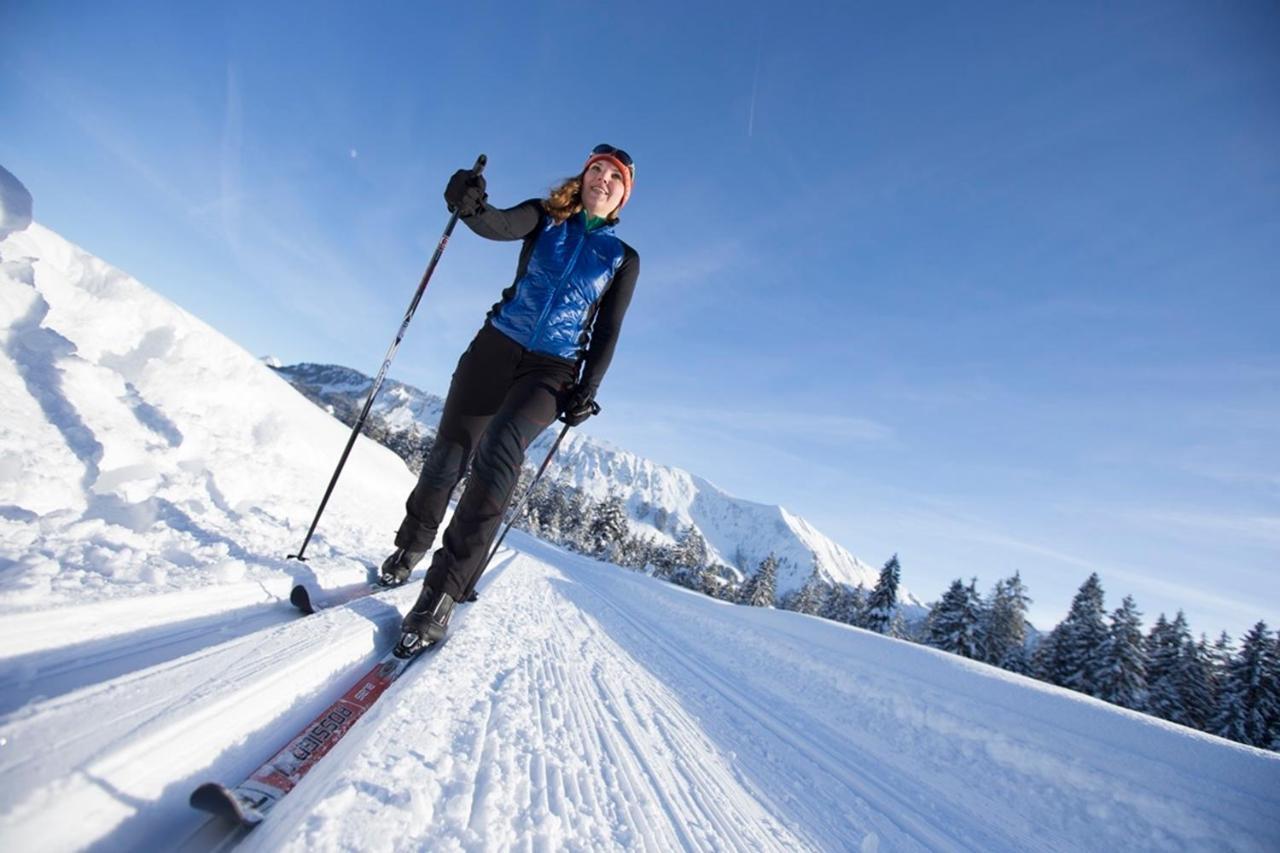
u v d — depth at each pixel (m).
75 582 1.49
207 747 1.03
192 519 2.48
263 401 4.22
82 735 0.85
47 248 2.69
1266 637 24.61
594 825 1.52
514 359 2.46
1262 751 4.09
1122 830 3.72
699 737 3.20
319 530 3.46
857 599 49.44
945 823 3.36
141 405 2.76
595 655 4.20
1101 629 27.30
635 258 2.63
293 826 0.94
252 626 1.69
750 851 1.90
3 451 1.80
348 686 1.65
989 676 5.82
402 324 2.55
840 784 3.42
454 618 3.14
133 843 0.82
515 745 1.78
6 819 0.69
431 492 2.67
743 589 53.78
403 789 1.21
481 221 2.18
